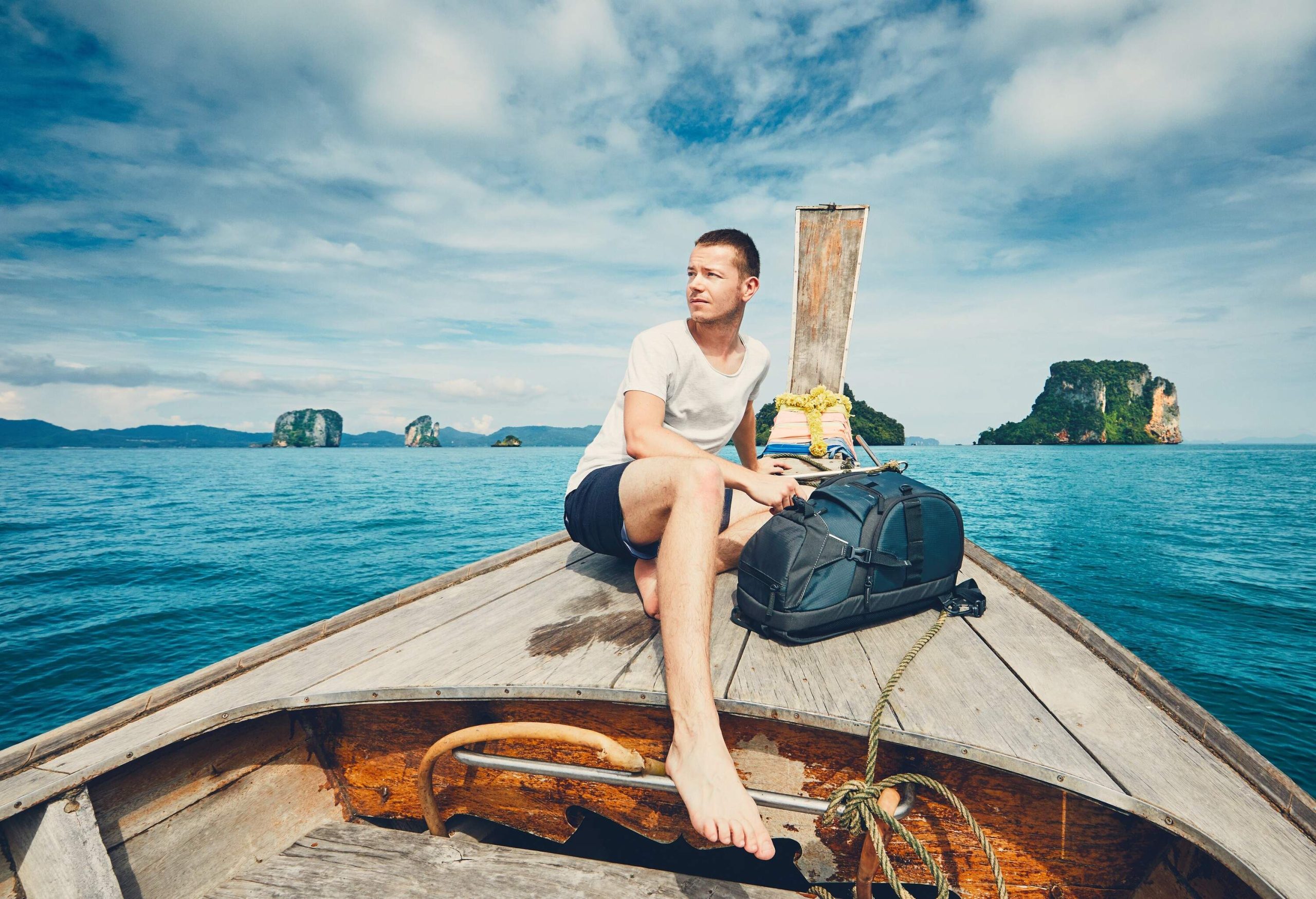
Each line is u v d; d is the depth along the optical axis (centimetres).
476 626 202
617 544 186
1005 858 137
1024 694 152
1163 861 128
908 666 161
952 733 133
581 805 159
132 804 138
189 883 142
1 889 125
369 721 173
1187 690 619
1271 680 641
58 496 2942
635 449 195
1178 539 1505
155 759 143
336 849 150
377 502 2505
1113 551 1339
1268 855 107
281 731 171
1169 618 850
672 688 131
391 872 140
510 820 167
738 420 236
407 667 171
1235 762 130
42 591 1030
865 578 178
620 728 156
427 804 161
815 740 146
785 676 156
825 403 452
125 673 680
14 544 1509
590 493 194
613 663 165
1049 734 136
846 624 180
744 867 202
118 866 131
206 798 151
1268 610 890
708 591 139
